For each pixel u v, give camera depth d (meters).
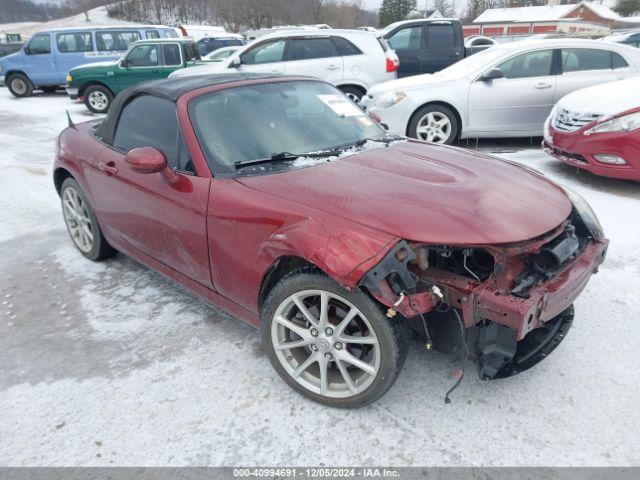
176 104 2.91
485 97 7.04
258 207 2.36
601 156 5.11
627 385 2.42
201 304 3.31
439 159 2.90
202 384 2.54
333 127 3.20
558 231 2.30
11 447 2.20
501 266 2.08
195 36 22.92
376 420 2.27
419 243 2.04
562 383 2.45
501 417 2.25
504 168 2.88
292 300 2.28
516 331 1.98
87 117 11.78
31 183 6.33
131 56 12.48
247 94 3.10
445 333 2.21
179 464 2.08
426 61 10.09
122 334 3.00
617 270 3.50
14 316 3.26
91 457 2.13
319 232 2.12
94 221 3.79
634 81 5.59
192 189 2.66
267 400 2.42
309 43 8.91
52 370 2.70
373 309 2.05
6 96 16.25
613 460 2.01
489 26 56.78
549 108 7.06
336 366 2.46
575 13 55.97
